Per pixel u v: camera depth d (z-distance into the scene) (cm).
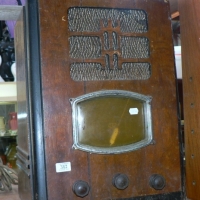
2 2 148
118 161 82
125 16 87
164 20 89
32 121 78
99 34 84
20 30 89
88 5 84
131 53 86
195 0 90
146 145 84
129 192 82
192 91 92
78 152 79
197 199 91
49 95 79
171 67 88
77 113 80
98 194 80
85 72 82
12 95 189
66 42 81
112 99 84
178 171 87
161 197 85
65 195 78
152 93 86
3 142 203
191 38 92
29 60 79
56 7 81
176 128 87
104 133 83
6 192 109
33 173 77
